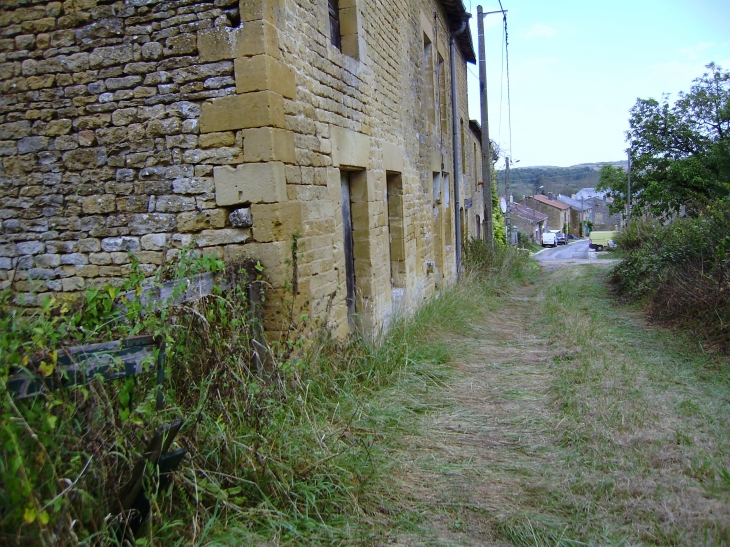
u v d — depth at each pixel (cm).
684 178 2462
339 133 573
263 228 440
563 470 378
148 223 463
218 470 308
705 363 607
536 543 296
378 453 387
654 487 346
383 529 311
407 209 863
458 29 1323
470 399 532
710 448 398
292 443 348
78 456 233
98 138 469
